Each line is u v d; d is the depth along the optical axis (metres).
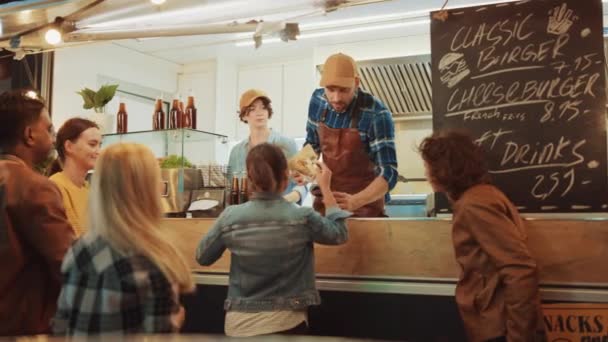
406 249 2.21
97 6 3.03
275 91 5.79
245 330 1.90
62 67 4.84
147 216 1.34
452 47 2.39
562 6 2.23
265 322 1.88
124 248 1.28
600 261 1.96
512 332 1.63
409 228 2.21
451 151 1.82
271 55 5.70
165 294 1.28
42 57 4.71
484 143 2.29
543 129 2.21
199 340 0.92
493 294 1.71
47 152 1.83
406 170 4.95
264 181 1.96
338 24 4.48
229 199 2.71
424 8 4.31
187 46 5.39
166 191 2.71
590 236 1.98
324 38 4.95
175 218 2.62
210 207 2.69
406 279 2.21
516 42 2.29
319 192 2.66
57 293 1.68
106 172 1.33
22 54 3.76
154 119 3.04
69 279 1.32
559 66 2.22
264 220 1.93
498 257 1.66
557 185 2.17
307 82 5.64
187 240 2.55
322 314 2.33
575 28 2.21
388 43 4.87
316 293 1.99
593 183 2.12
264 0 2.90
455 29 2.40
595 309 1.96
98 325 1.25
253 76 5.94
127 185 1.32
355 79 2.55
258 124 3.25
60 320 1.31
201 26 3.30
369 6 4.24
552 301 2.01
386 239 2.24
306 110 5.62
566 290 2.00
